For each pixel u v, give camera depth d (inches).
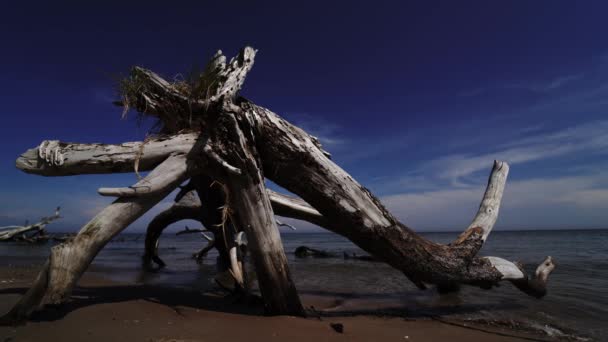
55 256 140.8
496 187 295.3
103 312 152.7
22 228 1000.2
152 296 204.8
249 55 208.4
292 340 128.5
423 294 279.4
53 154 163.0
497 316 209.3
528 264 510.0
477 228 263.1
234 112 173.6
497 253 796.0
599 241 1712.6
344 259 569.6
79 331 125.0
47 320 136.0
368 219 199.6
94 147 167.2
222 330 136.4
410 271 219.9
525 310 226.7
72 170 166.2
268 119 181.8
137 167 161.3
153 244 441.1
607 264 514.0
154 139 173.2
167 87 176.1
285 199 260.5
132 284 264.7
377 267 452.4
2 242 1045.2
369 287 307.9
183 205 389.1
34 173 168.1
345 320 181.5
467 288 303.0
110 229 152.4
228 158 172.4
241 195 174.9
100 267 412.8
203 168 176.9
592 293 287.0
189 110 174.7
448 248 232.4
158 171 164.6
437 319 198.4
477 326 182.9
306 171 189.0
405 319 195.5
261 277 175.6
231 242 253.4
